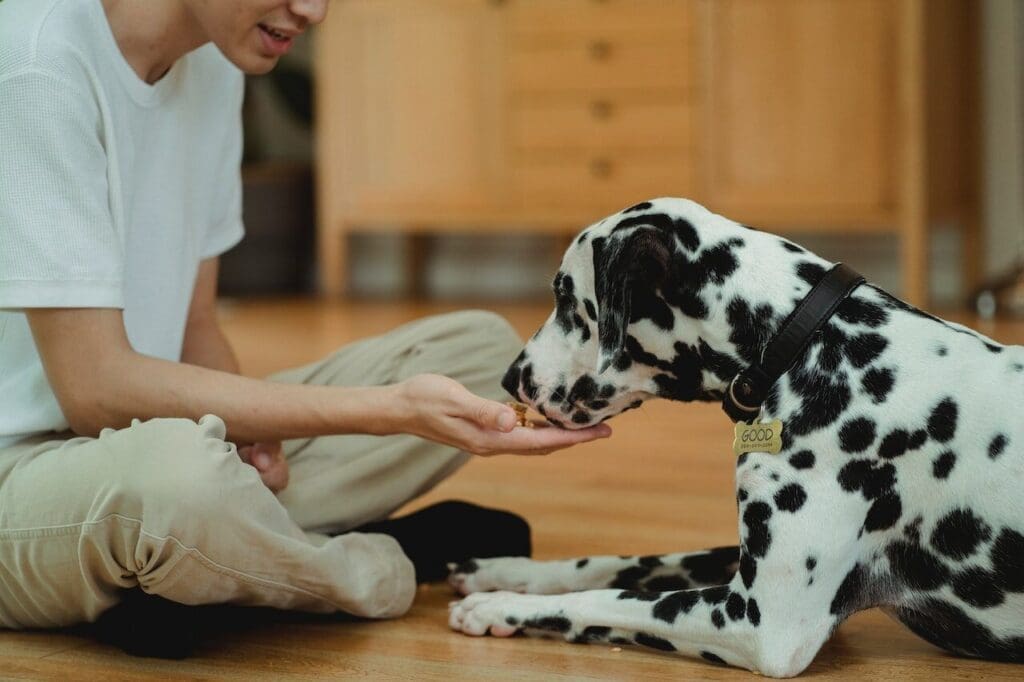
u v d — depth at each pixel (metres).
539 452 1.60
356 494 1.80
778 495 1.43
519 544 1.90
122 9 1.62
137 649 1.53
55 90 1.50
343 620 1.69
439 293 6.52
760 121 5.23
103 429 1.50
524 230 6.12
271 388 1.56
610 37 5.43
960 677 1.45
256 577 1.50
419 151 5.81
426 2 5.70
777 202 5.24
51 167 1.50
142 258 1.71
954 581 1.44
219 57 1.85
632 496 2.36
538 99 5.59
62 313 1.51
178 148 1.74
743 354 1.50
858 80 5.07
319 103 5.95
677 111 5.36
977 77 5.45
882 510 1.44
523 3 5.55
